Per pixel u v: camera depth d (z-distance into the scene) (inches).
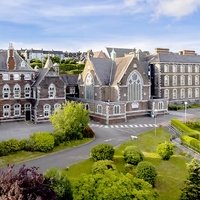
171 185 1465.3
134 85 3260.3
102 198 933.2
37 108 2920.8
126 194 943.7
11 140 1916.8
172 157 1879.9
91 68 3348.9
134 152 1700.3
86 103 3289.9
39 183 797.2
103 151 1723.7
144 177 1422.2
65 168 1637.6
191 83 4318.4
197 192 1195.9
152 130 2640.3
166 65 4050.2
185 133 2327.8
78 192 978.1
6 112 2938.0
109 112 2965.1
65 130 2180.1
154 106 3356.3
